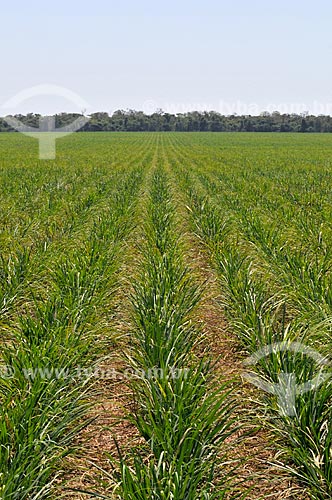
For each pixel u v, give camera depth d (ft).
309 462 18.48
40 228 52.26
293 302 31.48
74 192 76.18
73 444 21.22
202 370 23.40
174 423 19.12
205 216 54.29
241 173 105.29
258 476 18.78
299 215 55.72
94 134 467.52
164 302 28.25
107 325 29.43
